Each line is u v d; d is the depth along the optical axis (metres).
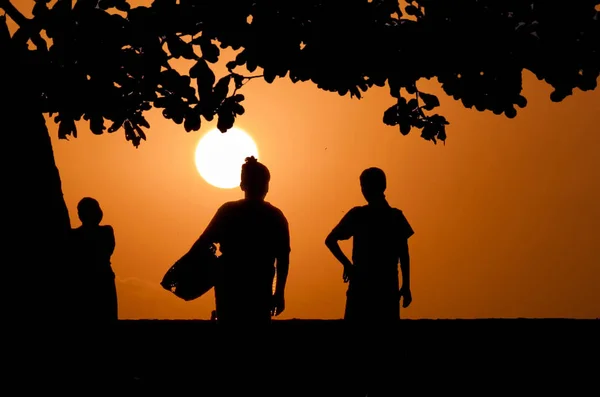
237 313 21.16
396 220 25.69
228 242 21.58
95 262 27.48
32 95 21.69
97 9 23.73
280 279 21.94
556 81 23.94
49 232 20.86
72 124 25.31
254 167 22.19
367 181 25.97
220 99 24.44
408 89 25.52
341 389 27.45
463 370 29.80
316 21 23.59
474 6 23.75
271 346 21.34
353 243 25.89
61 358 20.72
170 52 24.02
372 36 23.73
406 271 25.72
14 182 20.50
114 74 24.38
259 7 23.47
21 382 20.00
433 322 31.47
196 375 27.52
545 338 31.33
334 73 24.12
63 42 23.81
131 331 29.80
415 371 29.59
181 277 21.45
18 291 20.23
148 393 25.42
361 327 25.20
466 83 24.58
